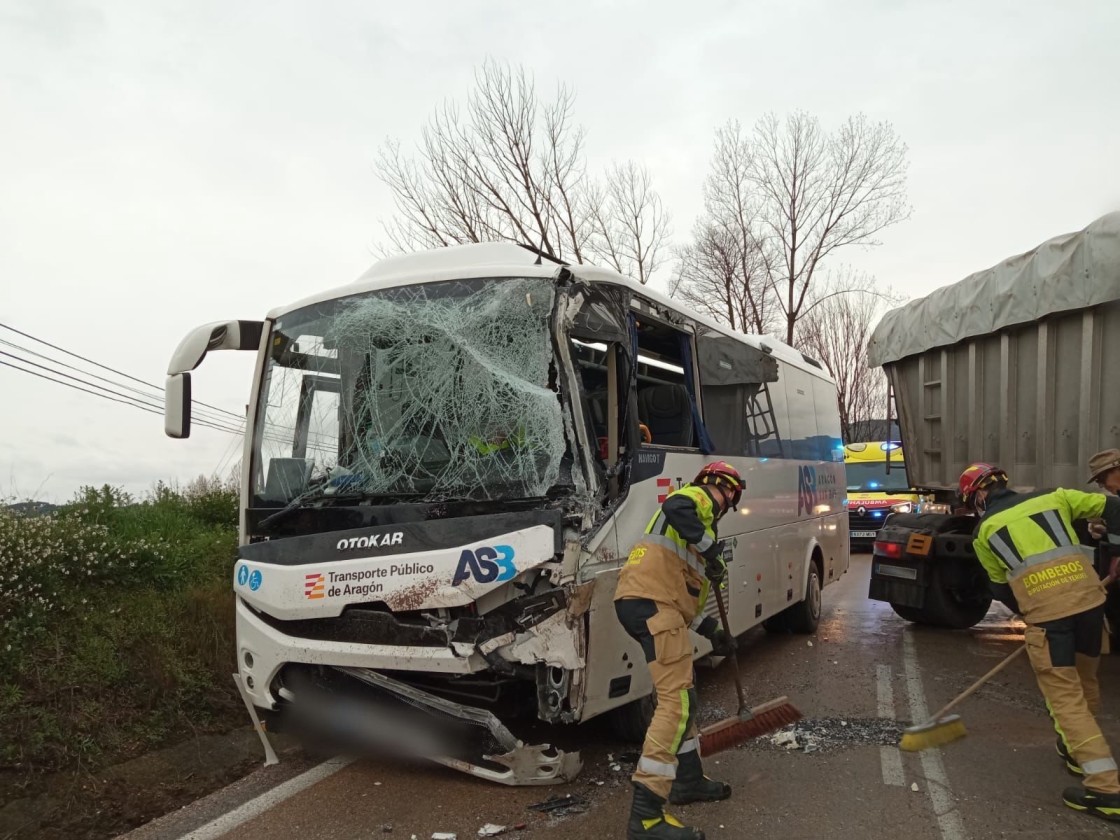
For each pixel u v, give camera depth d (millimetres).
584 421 4387
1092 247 6160
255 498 5023
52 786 4520
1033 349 7117
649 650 4035
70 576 6441
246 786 4848
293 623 4570
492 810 4289
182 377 5199
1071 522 4586
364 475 4703
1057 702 4293
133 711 5410
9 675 5199
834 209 20141
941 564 8734
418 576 4141
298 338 5125
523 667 4137
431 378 4668
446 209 14734
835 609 10867
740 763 4988
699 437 5938
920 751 5051
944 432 8586
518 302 4555
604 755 5000
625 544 4590
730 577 6457
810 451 9070
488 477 4395
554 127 15234
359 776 4859
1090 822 4062
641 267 17219
